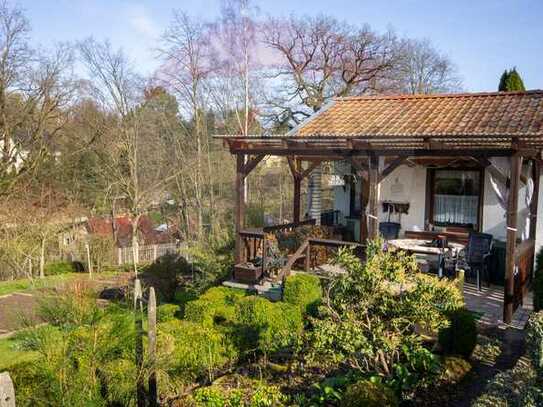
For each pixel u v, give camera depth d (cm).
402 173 1321
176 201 2989
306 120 1364
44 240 2406
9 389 415
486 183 1193
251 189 2881
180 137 2917
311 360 653
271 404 587
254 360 806
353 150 1022
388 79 2748
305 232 1295
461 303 704
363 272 580
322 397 572
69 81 2775
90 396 525
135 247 2664
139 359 601
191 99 2723
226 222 2505
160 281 1516
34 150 2777
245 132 2417
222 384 709
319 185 1897
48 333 544
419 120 1198
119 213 3092
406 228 1325
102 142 2875
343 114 1384
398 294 594
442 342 681
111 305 657
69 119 2898
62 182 2950
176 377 708
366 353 585
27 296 1855
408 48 3234
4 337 1140
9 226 2402
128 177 2877
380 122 1241
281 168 2839
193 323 872
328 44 2548
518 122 1038
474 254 1035
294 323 826
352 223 1516
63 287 610
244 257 1174
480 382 606
